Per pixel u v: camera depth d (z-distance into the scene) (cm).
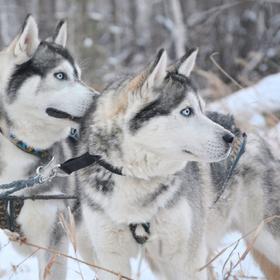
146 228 663
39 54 758
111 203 655
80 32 2409
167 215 658
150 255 702
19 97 740
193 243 679
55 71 750
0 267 848
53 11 2595
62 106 745
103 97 680
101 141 654
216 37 2308
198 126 646
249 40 2316
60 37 819
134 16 2764
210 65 2139
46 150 752
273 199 760
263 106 1219
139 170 647
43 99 743
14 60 754
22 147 743
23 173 748
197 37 2248
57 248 745
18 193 732
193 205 686
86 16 2458
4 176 750
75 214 743
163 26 2575
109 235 668
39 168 733
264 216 760
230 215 777
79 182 690
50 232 742
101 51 2292
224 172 747
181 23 2275
